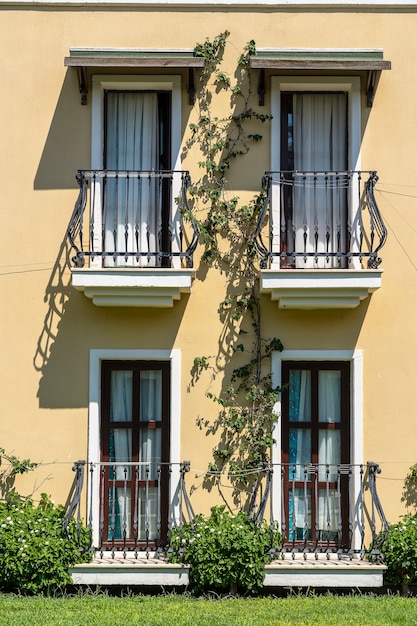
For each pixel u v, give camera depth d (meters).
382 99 10.84
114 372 10.86
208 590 9.95
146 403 10.84
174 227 10.62
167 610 9.07
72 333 10.67
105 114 11.07
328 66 10.45
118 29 10.89
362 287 10.21
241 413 10.58
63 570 9.79
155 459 10.79
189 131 10.84
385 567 9.84
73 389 10.61
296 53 10.76
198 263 10.75
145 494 10.70
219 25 10.91
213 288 10.73
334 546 10.60
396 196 10.77
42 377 10.62
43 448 10.54
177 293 10.32
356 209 10.68
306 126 11.06
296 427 10.79
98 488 10.50
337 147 11.05
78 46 10.89
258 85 10.84
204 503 10.48
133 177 10.59
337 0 10.89
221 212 10.77
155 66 10.48
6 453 10.54
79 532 9.98
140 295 10.31
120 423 10.78
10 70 10.88
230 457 10.53
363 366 10.64
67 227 10.67
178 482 10.45
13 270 10.73
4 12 10.93
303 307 10.53
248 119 10.84
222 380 10.62
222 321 10.70
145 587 10.26
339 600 9.62
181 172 10.40
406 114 10.84
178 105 10.83
